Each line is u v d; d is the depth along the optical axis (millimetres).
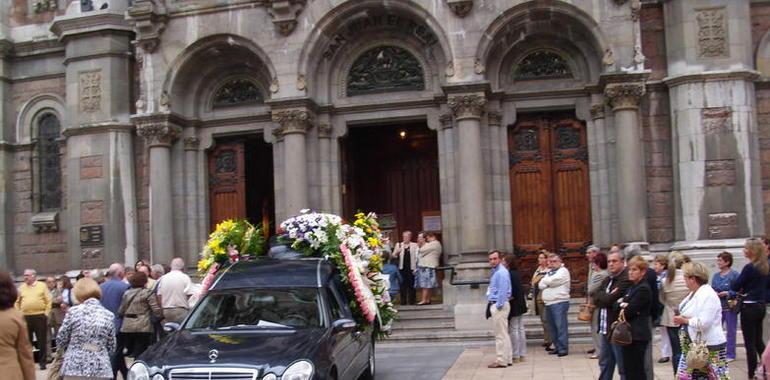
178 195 19922
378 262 11859
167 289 13891
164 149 19547
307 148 19172
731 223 17109
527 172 18922
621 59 17547
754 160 17438
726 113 17328
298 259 10984
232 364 8156
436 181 22609
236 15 19141
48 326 15812
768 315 11727
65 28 20625
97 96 20469
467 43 18016
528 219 18797
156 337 13336
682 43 17609
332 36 19062
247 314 9648
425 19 18234
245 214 20312
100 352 8852
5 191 21953
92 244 20172
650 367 8938
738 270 16766
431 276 18234
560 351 14078
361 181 22938
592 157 18375
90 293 9008
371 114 19375
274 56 18906
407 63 19438
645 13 18375
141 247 20266
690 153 17359
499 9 17891
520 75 18969
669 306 11156
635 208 17391
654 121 18047
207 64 20047
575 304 17734
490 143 18578
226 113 20234
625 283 9219
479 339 16422
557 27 18281
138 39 19578
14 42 22125
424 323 17344
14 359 6574
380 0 18375
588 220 18547
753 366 11070
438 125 19031
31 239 21969
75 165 20484
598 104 18219
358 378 10914
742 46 17531
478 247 17625
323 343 8766
